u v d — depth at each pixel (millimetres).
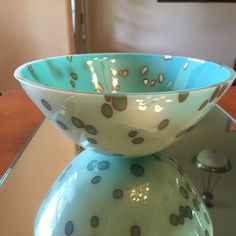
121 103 238
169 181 352
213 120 748
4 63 1997
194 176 566
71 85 407
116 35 2855
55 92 247
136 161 352
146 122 255
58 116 271
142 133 267
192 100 253
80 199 337
